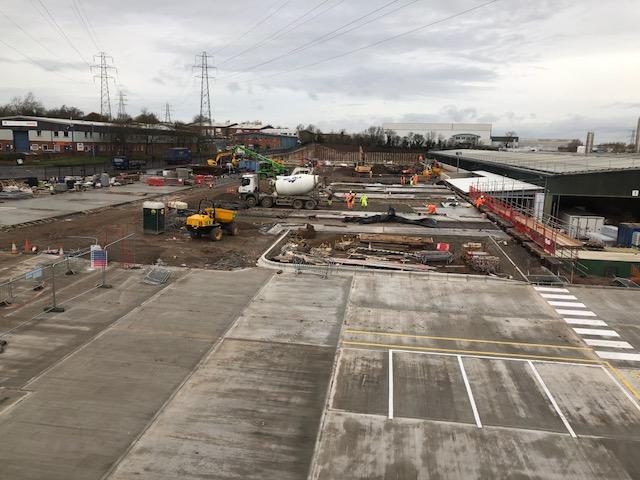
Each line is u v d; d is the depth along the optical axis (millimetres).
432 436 11852
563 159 64312
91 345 16234
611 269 27203
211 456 10898
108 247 28859
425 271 25609
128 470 10367
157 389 13633
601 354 16641
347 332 17953
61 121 104312
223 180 69375
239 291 22047
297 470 10547
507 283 24234
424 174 79438
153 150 112188
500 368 15453
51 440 11273
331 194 52312
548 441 11773
